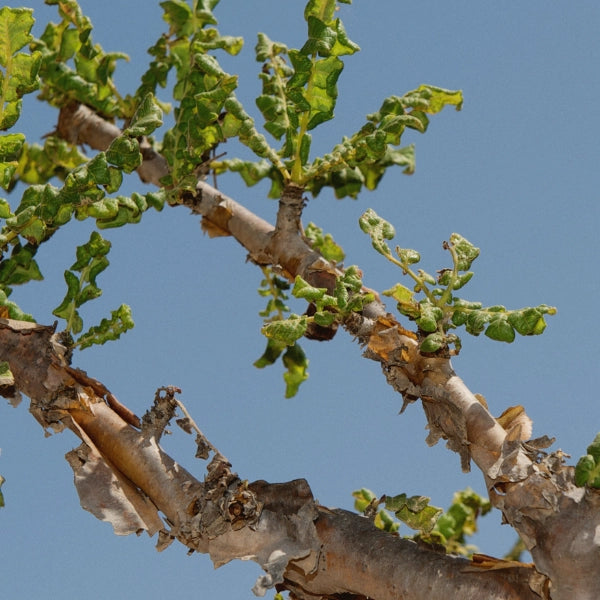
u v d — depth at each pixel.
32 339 8.24
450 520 10.87
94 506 7.57
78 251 8.59
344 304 7.85
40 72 11.50
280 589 7.90
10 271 9.47
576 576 6.63
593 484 6.71
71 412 8.02
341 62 8.88
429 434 7.62
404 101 9.55
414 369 7.70
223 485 7.49
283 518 7.52
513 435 7.17
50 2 11.27
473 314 7.62
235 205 10.19
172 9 10.51
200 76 9.42
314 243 11.18
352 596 7.77
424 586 7.10
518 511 6.91
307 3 8.80
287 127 9.12
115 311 8.33
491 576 7.02
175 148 9.48
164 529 7.62
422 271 7.95
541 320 7.38
